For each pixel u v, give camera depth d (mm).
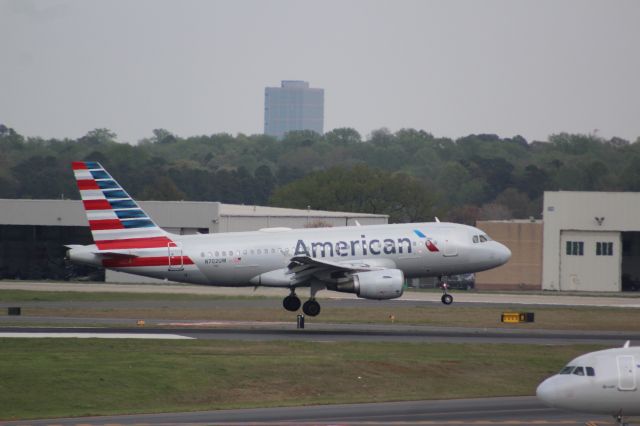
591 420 127688
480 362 167625
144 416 131625
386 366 161500
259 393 146750
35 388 142000
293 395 147000
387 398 145500
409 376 157750
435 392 150625
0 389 140625
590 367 114438
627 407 113250
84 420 128875
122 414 133375
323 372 156500
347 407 138375
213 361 159625
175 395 143500
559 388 114125
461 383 156125
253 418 129375
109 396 141125
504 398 146125
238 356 165375
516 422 125812
